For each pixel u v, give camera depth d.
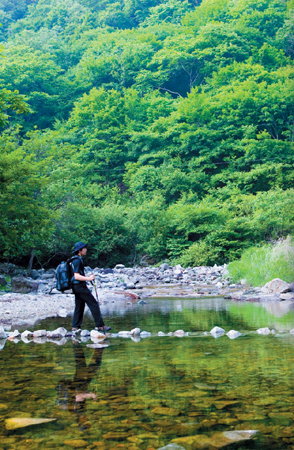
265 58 52.94
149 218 28.66
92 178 42.34
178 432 1.83
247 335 4.46
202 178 37.31
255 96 42.22
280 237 26.53
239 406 2.14
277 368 2.92
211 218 27.55
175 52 53.75
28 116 52.41
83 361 3.44
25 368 3.22
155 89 58.84
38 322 6.64
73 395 2.44
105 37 69.81
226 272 17.09
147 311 7.62
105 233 26.69
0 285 13.63
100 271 22.31
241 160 39.41
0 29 83.88
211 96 48.72
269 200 29.94
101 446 1.71
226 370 2.91
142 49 58.81
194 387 2.51
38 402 2.32
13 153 13.86
